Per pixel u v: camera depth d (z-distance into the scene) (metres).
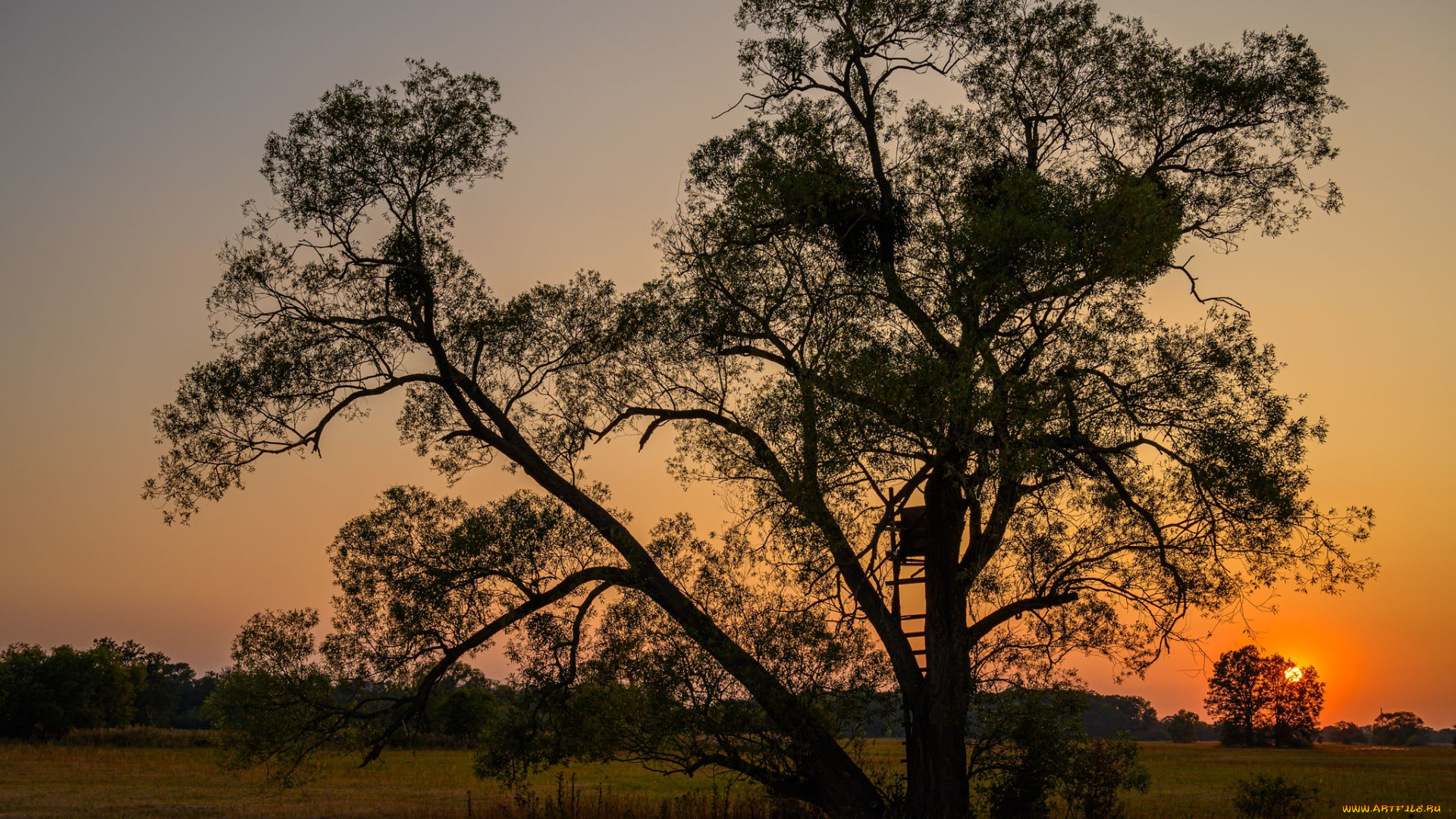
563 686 17.12
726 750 16.88
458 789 36.69
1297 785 28.14
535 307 18.31
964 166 16.98
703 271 17.20
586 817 20.42
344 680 17.11
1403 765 71.19
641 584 16.97
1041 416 13.54
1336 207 17.62
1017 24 17.41
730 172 17.30
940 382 13.55
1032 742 16.34
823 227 16.73
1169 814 27.31
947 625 16.03
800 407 14.96
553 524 17.19
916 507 17.98
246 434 17.25
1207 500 15.70
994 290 14.32
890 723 16.92
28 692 72.69
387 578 17.20
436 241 18.44
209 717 17.02
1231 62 17.42
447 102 17.94
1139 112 17.61
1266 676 119.88
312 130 17.45
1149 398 15.19
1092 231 14.18
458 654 17.11
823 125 17.00
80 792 34.53
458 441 18.58
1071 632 16.81
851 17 17.33
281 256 17.52
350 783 39.69
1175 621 16.22
